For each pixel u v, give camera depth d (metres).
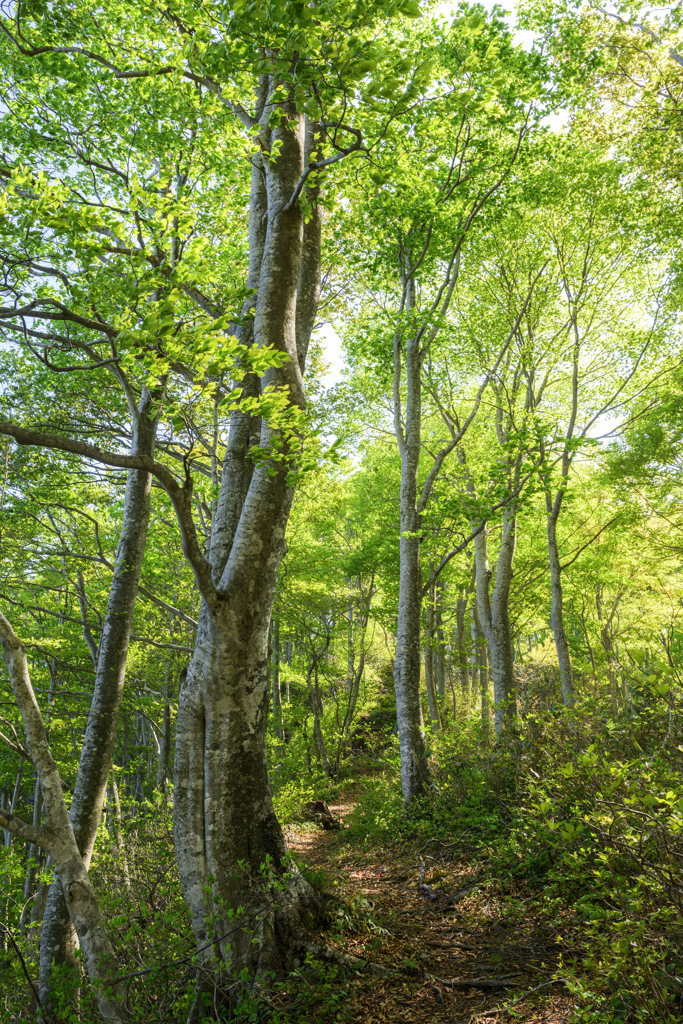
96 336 9.95
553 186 12.50
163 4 6.11
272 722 19.20
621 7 11.05
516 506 10.88
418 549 11.99
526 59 10.31
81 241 4.05
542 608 20.59
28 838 4.10
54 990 4.08
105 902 4.64
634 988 3.19
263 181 6.69
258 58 4.68
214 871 4.86
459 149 10.95
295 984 4.70
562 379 15.37
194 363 3.76
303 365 6.68
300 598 18.23
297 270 5.80
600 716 6.53
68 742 18.38
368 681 29.23
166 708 17.62
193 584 14.48
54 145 8.23
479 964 5.03
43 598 14.90
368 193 9.94
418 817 10.30
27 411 10.52
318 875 6.58
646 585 17.22
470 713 13.98
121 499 12.70
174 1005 4.09
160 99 7.91
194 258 4.27
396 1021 4.35
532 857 6.55
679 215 12.89
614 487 14.30
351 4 3.71
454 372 14.91
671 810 3.43
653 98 12.13
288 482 4.87
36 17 7.20
